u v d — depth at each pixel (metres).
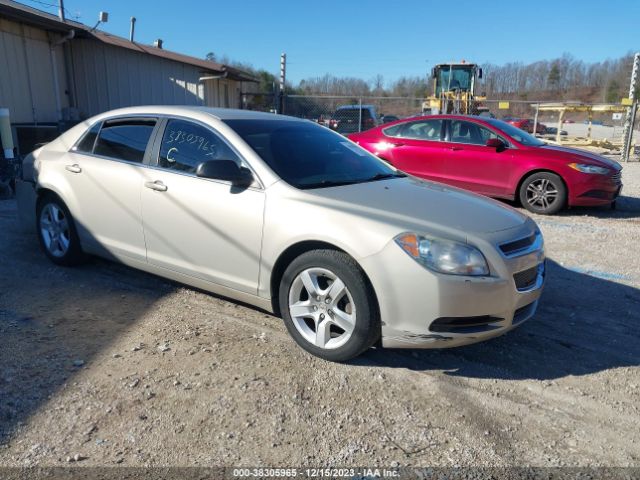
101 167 4.48
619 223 7.84
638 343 3.83
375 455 2.55
